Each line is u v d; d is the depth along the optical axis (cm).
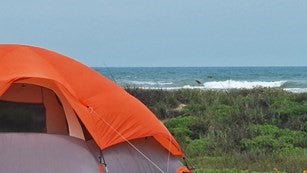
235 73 9069
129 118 884
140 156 889
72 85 869
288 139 1753
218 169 1347
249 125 1900
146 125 898
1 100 865
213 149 1694
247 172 1311
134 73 9369
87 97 867
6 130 865
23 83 862
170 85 5591
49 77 845
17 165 800
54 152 823
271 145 1684
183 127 1930
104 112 866
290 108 2111
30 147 820
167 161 929
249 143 1700
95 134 847
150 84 5659
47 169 803
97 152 848
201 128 1936
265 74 8544
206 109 2214
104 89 897
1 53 885
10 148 815
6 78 829
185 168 961
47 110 874
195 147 1692
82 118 846
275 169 1323
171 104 2444
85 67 916
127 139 873
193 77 7388
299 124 1953
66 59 909
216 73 9088
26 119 871
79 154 832
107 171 836
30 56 880
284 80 6631
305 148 1694
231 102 2355
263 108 2177
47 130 871
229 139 1766
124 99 906
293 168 1376
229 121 1995
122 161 857
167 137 923
